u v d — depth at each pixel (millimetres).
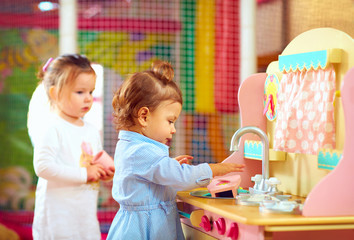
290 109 1470
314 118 1377
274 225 1050
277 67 1612
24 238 3260
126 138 1430
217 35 4270
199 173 1368
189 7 4258
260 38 3730
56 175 1933
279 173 1565
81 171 1979
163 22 4211
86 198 2006
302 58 1419
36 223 1969
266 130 1663
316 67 1357
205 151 4125
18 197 3805
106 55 4086
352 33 2574
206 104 4191
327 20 2820
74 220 1963
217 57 4258
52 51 4074
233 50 4277
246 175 1638
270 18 3643
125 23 4141
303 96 1425
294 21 3326
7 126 3998
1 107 4031
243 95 1648
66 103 2035
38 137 2035
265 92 1655
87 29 4074
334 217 1081
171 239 1399
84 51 4055
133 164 1376
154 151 1368
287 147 1479
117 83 4059
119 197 1413
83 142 2062
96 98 3939
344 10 2654
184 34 4250
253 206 1250
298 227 1062
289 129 1475
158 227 1379
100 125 3904
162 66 1470
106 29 4102
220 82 4238
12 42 4078
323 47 1392
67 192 1960
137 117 1413
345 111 1098
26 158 3930
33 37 4074
